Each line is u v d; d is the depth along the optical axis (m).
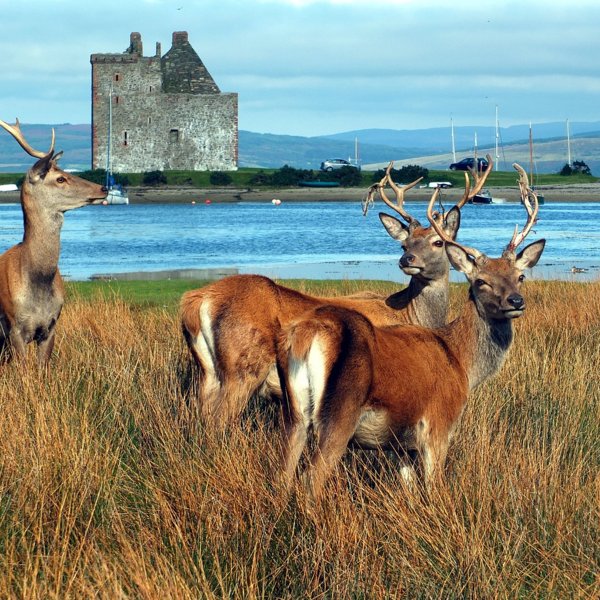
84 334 34.16
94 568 15.02
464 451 20.88
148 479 19.59
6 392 24.34
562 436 22.81
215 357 23.27
